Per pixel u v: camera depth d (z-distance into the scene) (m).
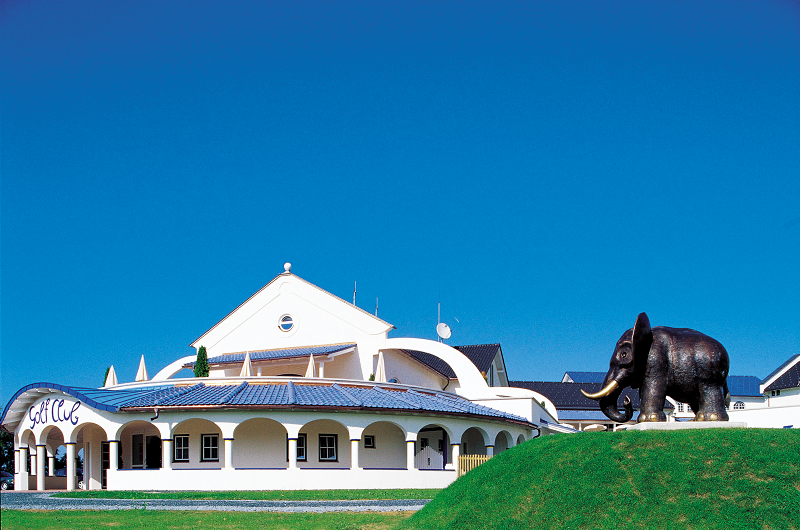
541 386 77.94
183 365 49.53
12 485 43.47
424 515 16.48
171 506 23.72
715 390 17.12
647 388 17.38
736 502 14.02
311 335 48.19
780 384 64.62
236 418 32.44
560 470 15.66
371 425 37.31
